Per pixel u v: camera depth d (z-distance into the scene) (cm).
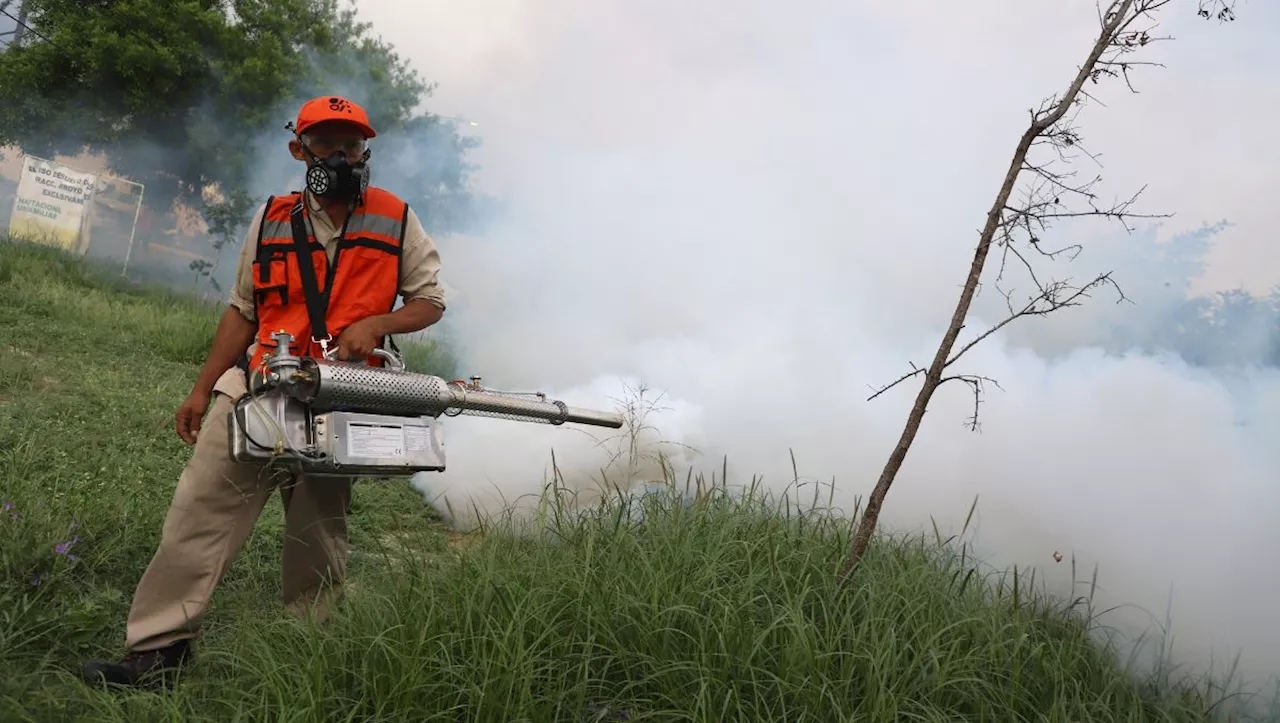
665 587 317
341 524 337
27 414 552
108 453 504
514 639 287
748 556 338
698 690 278
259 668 287
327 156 312
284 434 287
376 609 310
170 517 307
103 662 298
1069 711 284
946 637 310
